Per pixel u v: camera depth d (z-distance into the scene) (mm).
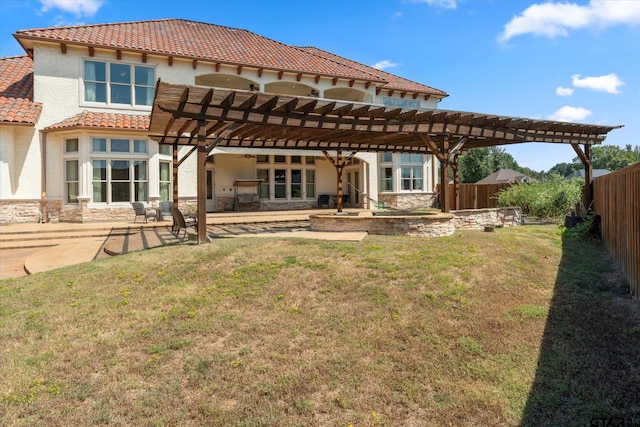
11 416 3537
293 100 9023
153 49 18000
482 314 5617
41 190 16141
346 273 7027
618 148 78188
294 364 4383
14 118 14969
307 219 17391
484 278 7051
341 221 11680
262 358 4504
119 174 16641
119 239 11930
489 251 8898
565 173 99000
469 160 50938
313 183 25922
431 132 11859
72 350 4656
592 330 5219
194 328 5160
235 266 7398
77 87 16922
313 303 5926
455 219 12992
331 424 3477
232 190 22969
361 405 3727
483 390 3939
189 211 18578
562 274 7750
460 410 3650
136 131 16422
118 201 16641
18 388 3936
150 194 17188
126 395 3852
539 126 13672
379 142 16031
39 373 4207
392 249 8750
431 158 26500
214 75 20188
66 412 3598
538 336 5047
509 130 13711
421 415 3600
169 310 5691
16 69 19344
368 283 6633
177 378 4129
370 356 4555
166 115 9641
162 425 3441
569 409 3637
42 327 5234
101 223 15594
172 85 7676
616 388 3938
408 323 5320
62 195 16438
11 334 5047
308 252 8250
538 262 8500
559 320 5512
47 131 16062
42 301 6125
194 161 19312
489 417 3555
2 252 11539
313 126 9984
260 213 20656
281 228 14102
